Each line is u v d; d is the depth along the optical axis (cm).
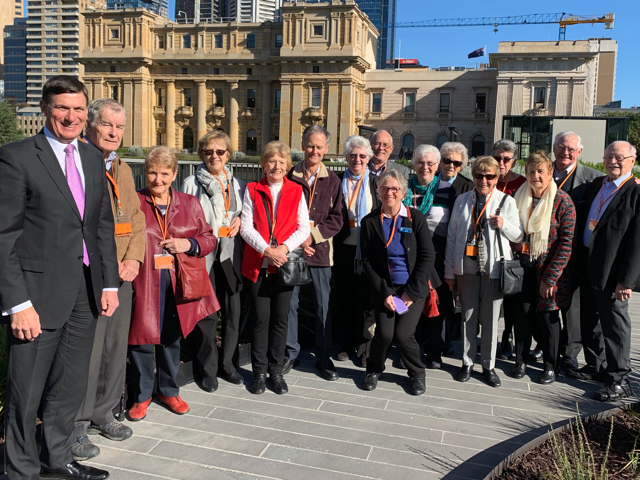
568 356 482
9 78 13675
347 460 320
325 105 4866
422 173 484
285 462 316
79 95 262
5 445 271
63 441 294
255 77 5119
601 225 423
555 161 507
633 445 312
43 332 269
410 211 429
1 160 252
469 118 4997
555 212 440
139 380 368
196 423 364
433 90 5069
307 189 459
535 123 2808
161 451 326
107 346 340
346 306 496
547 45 4503
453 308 512
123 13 5162
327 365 457
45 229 262
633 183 419
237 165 773
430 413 388
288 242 412
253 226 423
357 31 4900
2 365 353
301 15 4784
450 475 305
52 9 12800
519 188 464
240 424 364
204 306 393
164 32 5241
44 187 259
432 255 422
